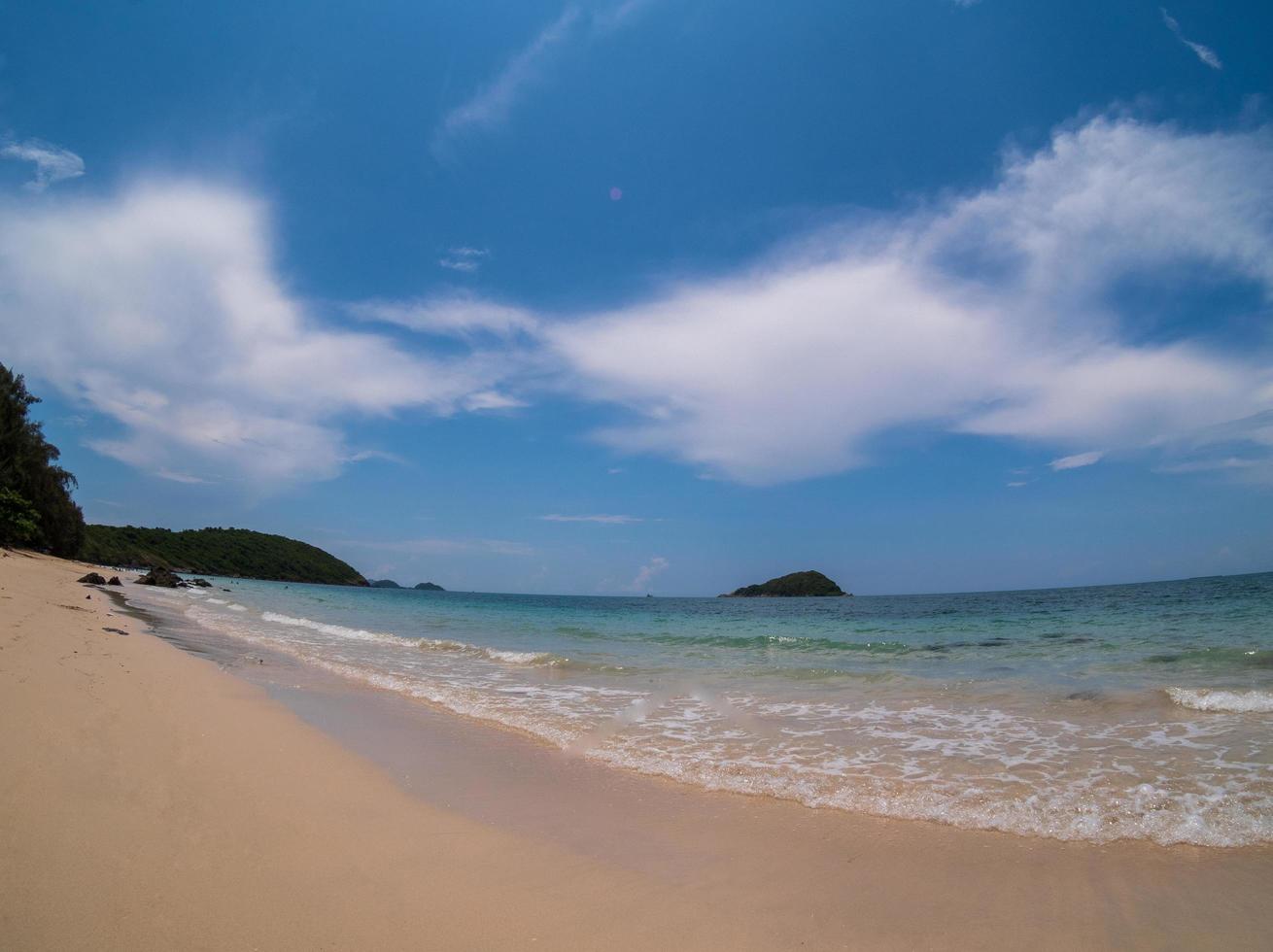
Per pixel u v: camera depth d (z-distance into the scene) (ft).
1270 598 110.42
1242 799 19.08
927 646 65.51
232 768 19.39
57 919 10.39
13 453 190.70
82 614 57.98
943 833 17.39
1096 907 13.38
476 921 12.08
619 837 16.74
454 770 22.29
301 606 140.56
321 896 12.45
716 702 35.78
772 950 11.63
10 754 17.13
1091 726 28.45
